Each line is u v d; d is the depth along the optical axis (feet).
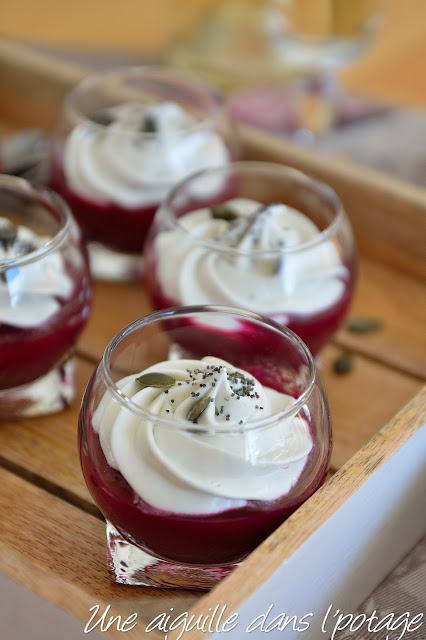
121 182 1.42
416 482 1.11
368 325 1.41
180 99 1.60
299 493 1.03
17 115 1.77
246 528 1.02
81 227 1.47
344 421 1.28
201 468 1.00
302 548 0.98
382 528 1.09
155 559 1.08
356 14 1.81
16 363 1.20
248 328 1.10
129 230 1.44
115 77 1.61
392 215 1.47
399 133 1.80
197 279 1.24
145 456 1.01
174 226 1.27
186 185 1.32
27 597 1.01
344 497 1.01
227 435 0.99
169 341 1.11
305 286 1.24
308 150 1.55
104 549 1.11
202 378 1.07
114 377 1.07
